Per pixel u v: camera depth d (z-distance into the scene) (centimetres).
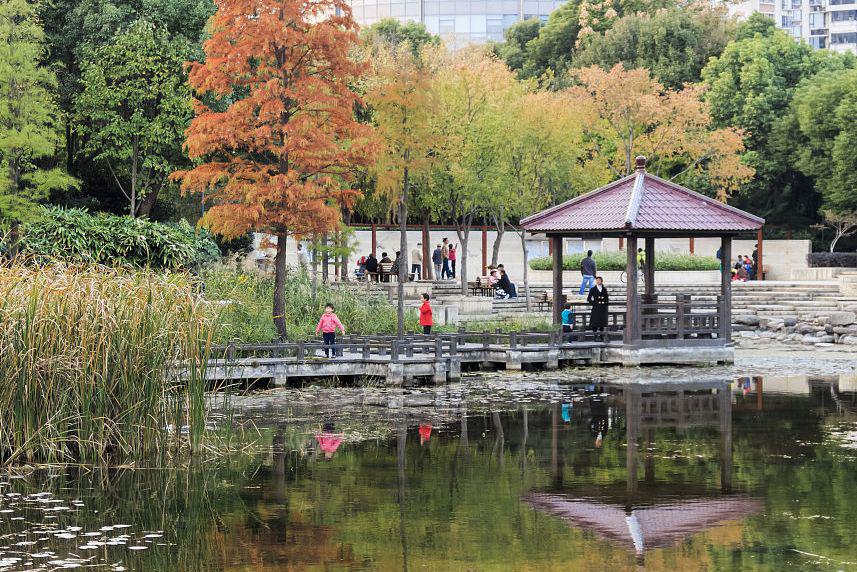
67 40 5112
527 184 5325
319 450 2297
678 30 8200
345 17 3631
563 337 3994
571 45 8881
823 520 1744
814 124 7312
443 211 6231
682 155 7206
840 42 17262
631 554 1562
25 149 4109
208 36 4931
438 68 5694
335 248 3897
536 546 1603
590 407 2914
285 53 3631
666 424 2656
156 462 2128
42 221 4119
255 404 2928
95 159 4881
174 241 4312
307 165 3666
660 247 7581
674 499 1888
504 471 2108
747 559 1535
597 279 4059
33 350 2030
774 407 2934
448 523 1728
